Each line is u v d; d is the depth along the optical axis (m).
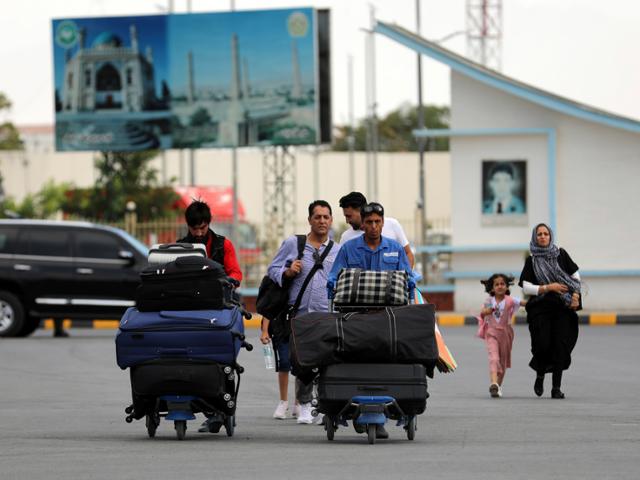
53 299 79.00
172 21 112.81
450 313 97.44
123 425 38.69
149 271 33.50
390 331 32.59
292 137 111.50
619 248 99.25
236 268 36.66
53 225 79.69
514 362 62.03
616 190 99.25
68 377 56.00
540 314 46.44
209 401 33.97
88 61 113.94
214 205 146.62
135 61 113.31
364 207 34.97
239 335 33.62
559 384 46.16
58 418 40.78
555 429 36.25
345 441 33.97
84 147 114.06
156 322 33.22
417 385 32.69
